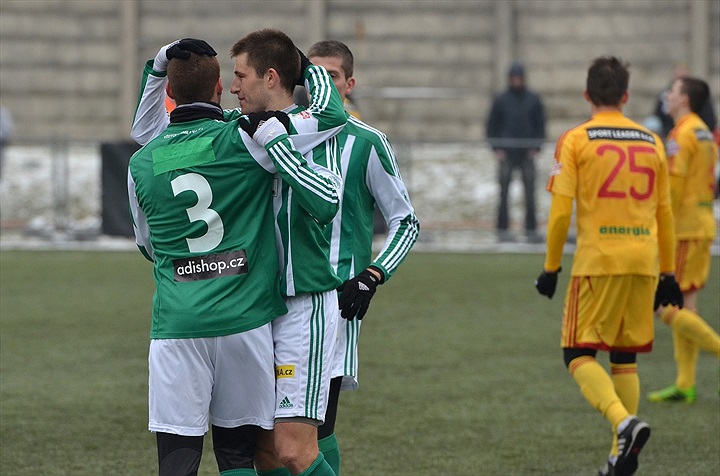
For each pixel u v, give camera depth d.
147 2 80.38
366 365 29.03
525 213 54.12
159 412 14.14
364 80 79.31
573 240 53.75
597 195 20.48
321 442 16.09
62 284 42.25
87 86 80.81
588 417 24.03
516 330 33.91
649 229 20.69
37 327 33.81
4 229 55.88
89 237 55.22
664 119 55.44
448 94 78.62
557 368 28.81
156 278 14.41
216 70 14.61
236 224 14.17
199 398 14.11
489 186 58.16
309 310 14.52
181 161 14.13
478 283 43.00
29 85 80.81
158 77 15.14
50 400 25.08
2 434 22.27
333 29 79.38
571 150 20.62
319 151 15.20
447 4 78.50
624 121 20.92
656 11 76.62
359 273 16.55
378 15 78.94
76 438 22.02
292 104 15.15
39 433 22.36
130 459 20.67
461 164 58.31
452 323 35.00
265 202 14.30
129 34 80.31
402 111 79.06
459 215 56.62
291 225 14.36
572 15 77.50
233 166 14.08
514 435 22.56
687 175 26.75
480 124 78.75
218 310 13.97
